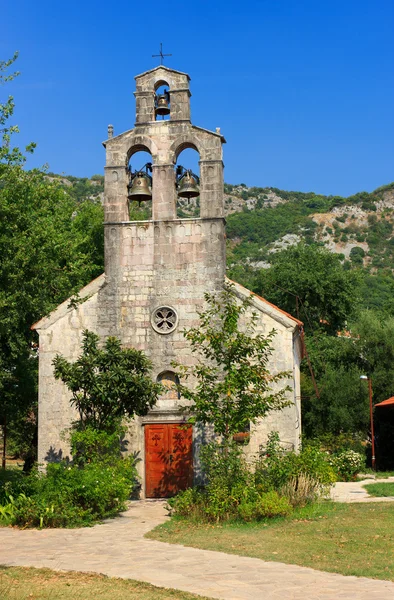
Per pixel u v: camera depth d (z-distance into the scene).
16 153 25.38
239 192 187.12
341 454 32.91
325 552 13.70
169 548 14.59
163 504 22.44
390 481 30.72
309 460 21.33
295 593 10.59
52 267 23.48
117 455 23.50
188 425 24.11
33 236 23.27
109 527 17.80
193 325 24.56
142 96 25.94
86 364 21.81
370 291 94.06
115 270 25.23
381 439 43.22
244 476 19.28
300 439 26.31
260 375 20.34
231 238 146.25
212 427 23.92
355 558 13.07
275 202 184.88
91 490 18.72
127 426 24.14
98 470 19.84
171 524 18.11
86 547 14.84
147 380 22.03
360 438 44.69
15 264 21.34
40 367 24.80
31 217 26.58
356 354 48.81
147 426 24.48
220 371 24.08
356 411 43.78
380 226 161.00
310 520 17.72
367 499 22.44
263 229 151.38
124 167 25.70
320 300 55.47
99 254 44.41
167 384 24.53
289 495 19.39
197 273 24.80
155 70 25.92
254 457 21.80
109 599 10.38
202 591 10.85
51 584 11.38
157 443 24.34
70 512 18.11
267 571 12.16
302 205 176.12
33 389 32.56
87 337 22.83
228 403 19.95
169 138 25.56
